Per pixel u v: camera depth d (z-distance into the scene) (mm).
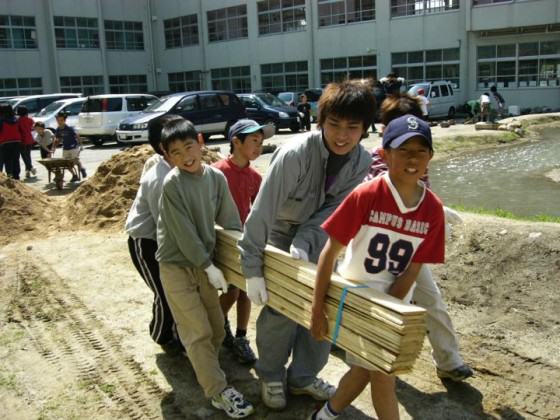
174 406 3012
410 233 2193
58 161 9852
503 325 3615
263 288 2621
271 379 2926
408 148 2035
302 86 31125
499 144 14953
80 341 3762
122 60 35531
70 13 32688
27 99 21547
